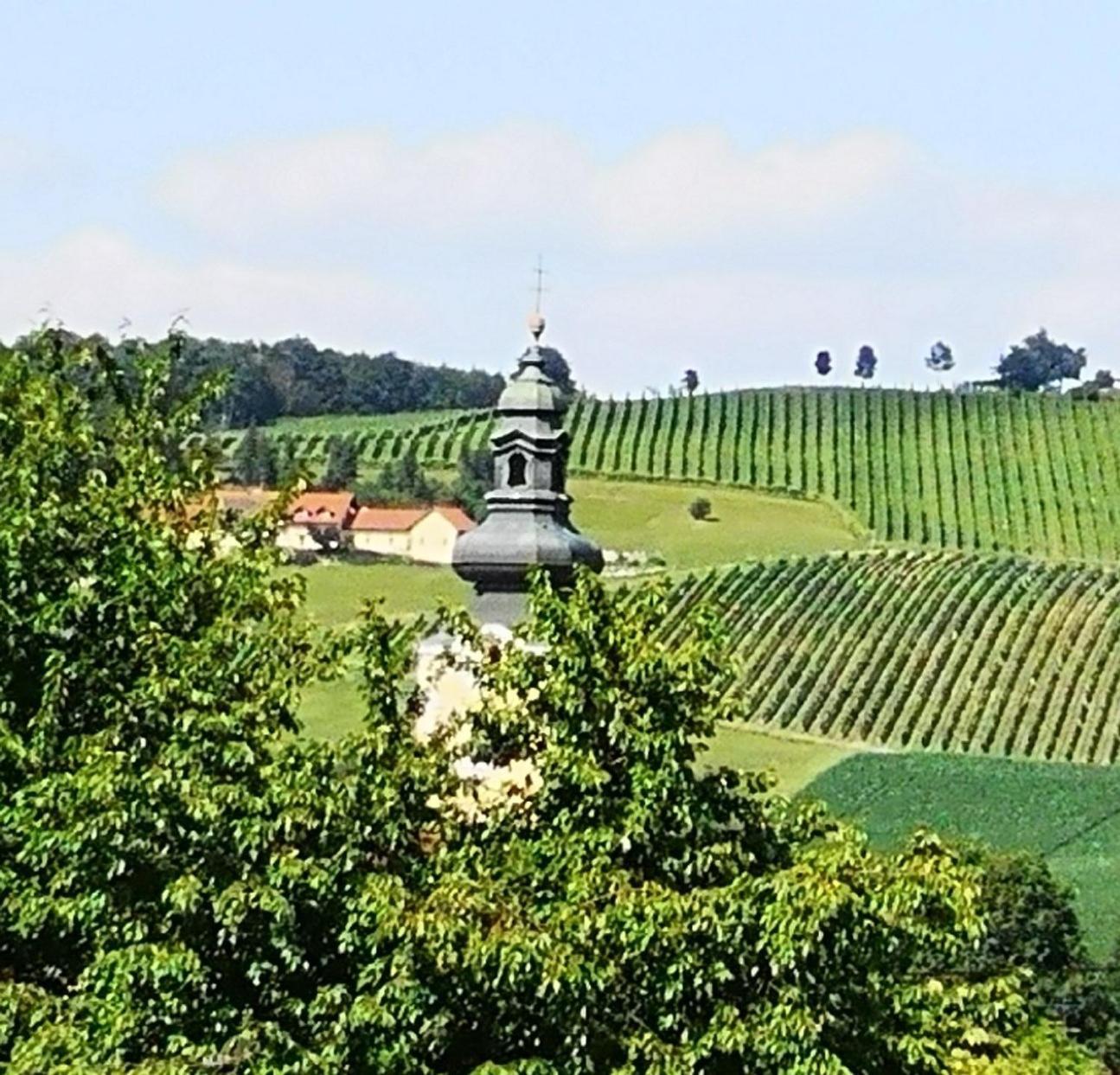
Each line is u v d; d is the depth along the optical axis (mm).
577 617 53656
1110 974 137000
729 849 51750
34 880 52750
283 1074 46406
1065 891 139375
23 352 68688
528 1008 48188
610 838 51125
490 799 58156
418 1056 48094
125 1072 45688
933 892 50562
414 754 53625
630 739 51969
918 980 54531
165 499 67000
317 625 64188
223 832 48781
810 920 47500
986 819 196875
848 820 55688
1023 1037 63219
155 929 48344
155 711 55094
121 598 59906
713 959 48250
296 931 48656
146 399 70500
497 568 92062
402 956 46844
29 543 60156
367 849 51875
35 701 59406
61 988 56719
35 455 63312
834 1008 50719
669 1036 48812
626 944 47656
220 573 63625
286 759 51125
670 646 56000
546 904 49938
